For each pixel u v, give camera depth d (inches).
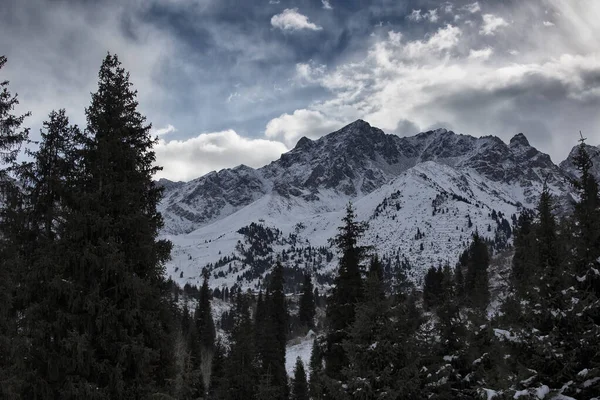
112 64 931.3
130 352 789.9
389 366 801.6
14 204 929.5
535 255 839.1
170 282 949.2
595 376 714.2
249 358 1814.7
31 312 781.3
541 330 780.6
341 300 1140.5
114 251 797.9
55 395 773.3
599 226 788.6
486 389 772.6
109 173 862.5
